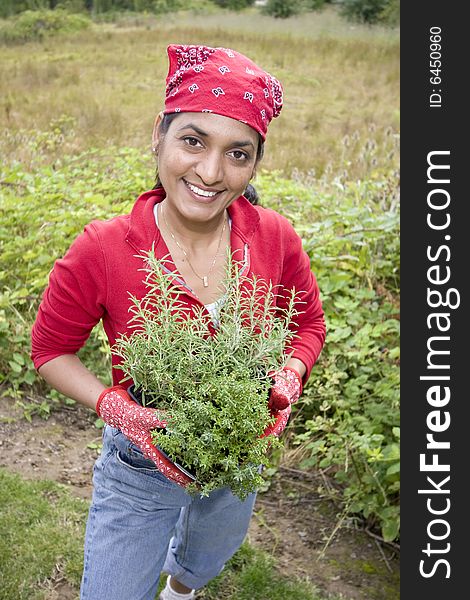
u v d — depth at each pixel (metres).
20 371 4.38
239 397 1.86
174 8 21.27
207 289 2.08
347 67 15.52
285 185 6.02
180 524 2.41
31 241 4.94
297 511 3.67
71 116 10.72
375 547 3.49
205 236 2.08
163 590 2.80
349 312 4.35
